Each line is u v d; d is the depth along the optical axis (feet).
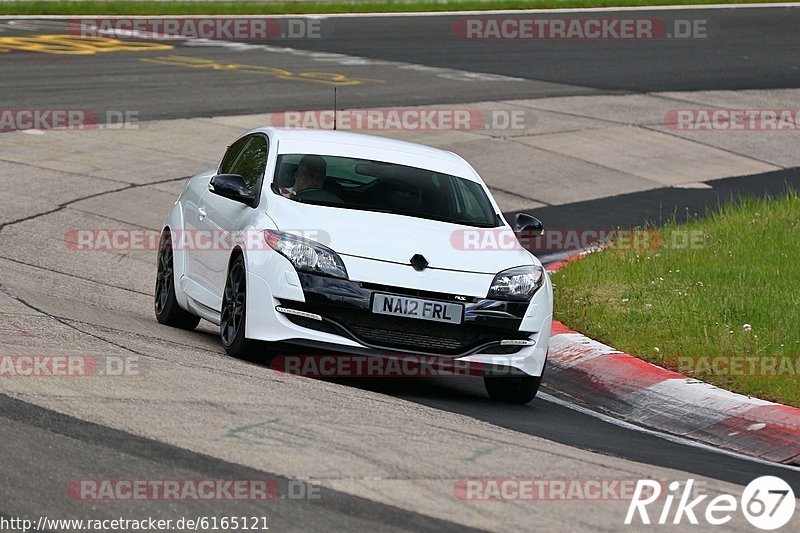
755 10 454.40
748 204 193.36
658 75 328.29
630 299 130.72
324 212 100.78
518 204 203.21
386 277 94.58
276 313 94.84
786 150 259.39
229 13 405.39
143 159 210.59
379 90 283.18
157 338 104.94
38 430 70.64
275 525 59.26
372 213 102.12
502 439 80.64
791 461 88.63
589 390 107.55
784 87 322.75
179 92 266.77
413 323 94.79
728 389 101.65
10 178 190.08
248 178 110.42
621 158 240.94
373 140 116.16
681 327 117.50
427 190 107.65
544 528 62.03
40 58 299.38
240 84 280.10
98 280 140.36
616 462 78.38
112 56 309.83
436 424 82.48
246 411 78.64
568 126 261.44
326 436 74.64
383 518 61.16
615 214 200.13
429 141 237.25
